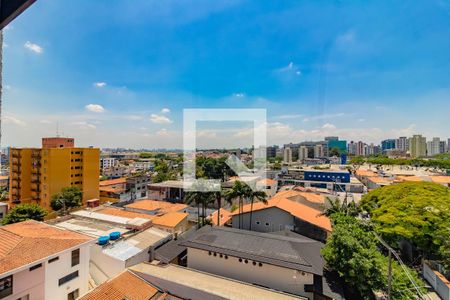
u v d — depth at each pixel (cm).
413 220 1573
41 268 1098
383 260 1262
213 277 1293
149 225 2069
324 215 2186
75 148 3884
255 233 1644
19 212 2525
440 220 1525
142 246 1625
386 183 3306
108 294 1101
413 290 1157
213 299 1116
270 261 1280
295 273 1251
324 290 1184
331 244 1298
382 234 1680
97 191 4134
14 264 984
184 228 2388
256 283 1324
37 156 3669
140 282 1245
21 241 1135
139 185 4659
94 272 1487
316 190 3438
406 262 1672
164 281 1235
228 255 1374
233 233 1598
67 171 3775
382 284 1162
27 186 3778
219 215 2395
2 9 220
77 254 1259
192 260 1498
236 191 2066
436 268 1414
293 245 1404
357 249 1203
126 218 2145
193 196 2284
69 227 1914
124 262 1416
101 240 1570
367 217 2505
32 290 1059
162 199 3703
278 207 2078
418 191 1994
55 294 1144
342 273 1198
